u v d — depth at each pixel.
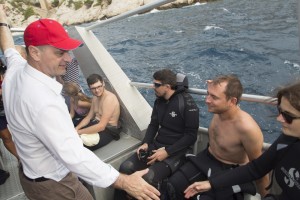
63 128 1.37
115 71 3.26
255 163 1.75
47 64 1.37
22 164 1.62
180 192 2.27
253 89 8.41
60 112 1.36
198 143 2.79
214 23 17.62
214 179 1.90
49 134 1.34
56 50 1.35
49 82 1.37
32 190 1.65
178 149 2.55
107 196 2.62
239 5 21.77
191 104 2.56
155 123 2.86
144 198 1.57
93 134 2.93
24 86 1.36
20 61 1.90
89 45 3.25
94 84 2.92
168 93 2.61
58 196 1.67
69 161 1.40
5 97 1.46
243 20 17.17
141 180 1.58
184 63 11.14
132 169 2.65
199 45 13.39
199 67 10.55
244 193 1.98
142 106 3.18
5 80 1.51
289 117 1.36
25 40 1.36
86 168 1.46
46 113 1.32
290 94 1.33
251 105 6.10
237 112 2.05
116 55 13.25
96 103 3.18
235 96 1.99
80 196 1.78
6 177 2.71
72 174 1.71
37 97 1.32
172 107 2.61
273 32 13.65
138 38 16.61
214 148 2.28
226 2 23.97
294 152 1.44
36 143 1.46
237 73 9.65
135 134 3.11
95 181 1.51
